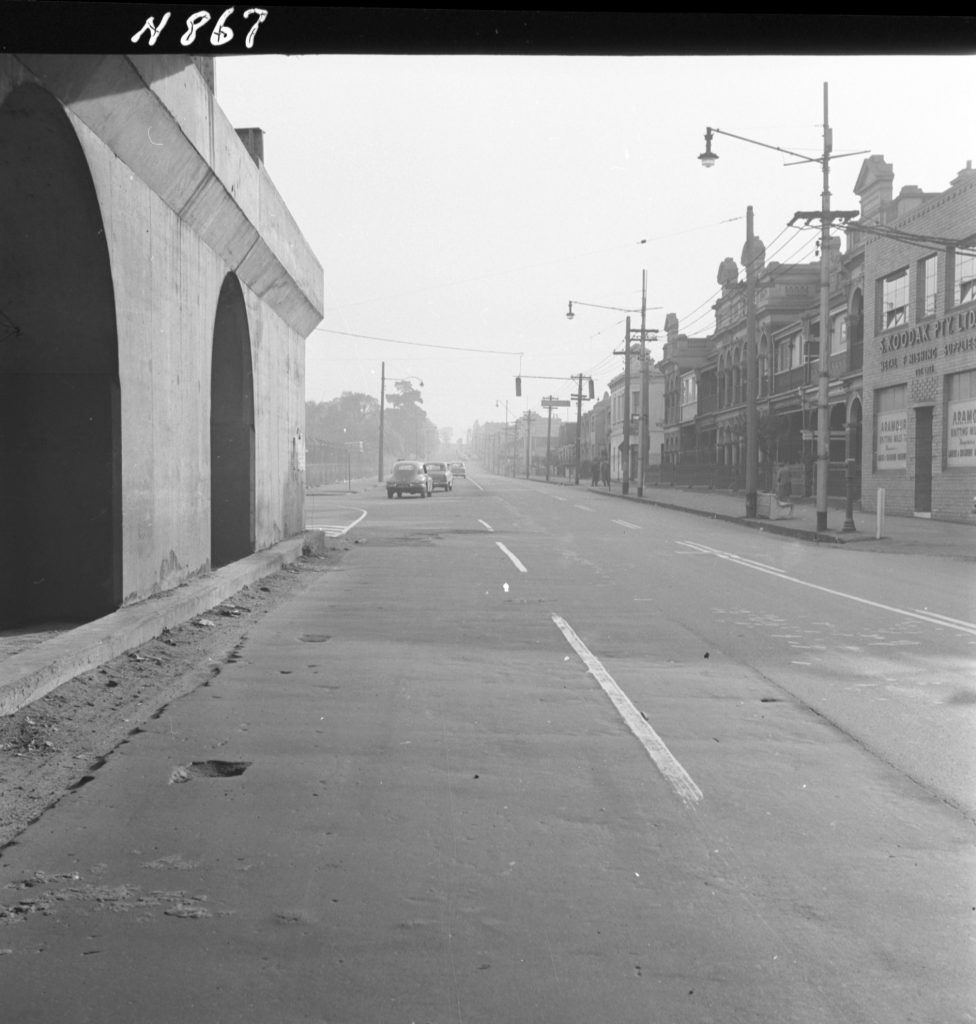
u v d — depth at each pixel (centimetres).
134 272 1064
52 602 1048
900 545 2469
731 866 487
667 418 7894
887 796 594
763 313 5191
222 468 1734
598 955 397
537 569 1864
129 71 905
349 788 599
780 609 1373
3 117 850
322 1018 352
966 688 887
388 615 1277
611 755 671
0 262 968
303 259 2088
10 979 377
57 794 580
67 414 1026
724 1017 353
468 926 421
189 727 725
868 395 3734
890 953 400
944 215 3162
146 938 409
